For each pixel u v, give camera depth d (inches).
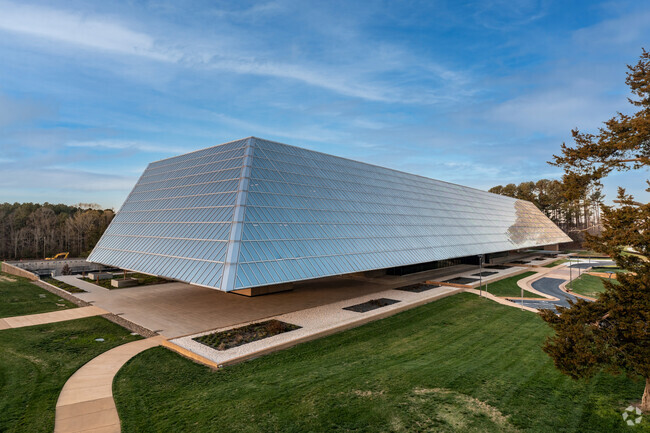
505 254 3203.7
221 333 974.4
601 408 591.5
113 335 984.3
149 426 545.6
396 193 2095.2
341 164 1937.7
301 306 1301.7
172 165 1870.1
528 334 1031.0
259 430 530.0
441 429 531.5
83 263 2672.2
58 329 1031.0
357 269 1299.2
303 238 1263.5
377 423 546.9
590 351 526.9
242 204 1205.1
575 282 1979.6
